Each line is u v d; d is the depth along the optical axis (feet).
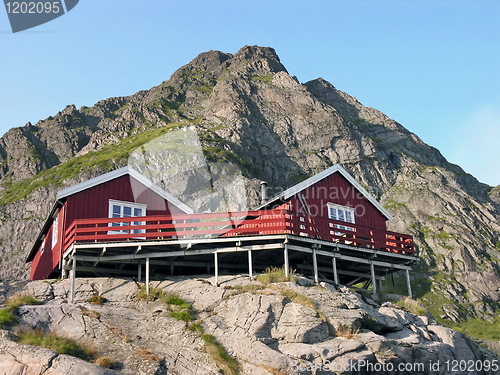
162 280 94.79
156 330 80.18
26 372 64.64
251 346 76.43
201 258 98.58
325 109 444.14
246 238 91.86
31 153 442.91
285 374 71.56
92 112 529.45
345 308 86.58
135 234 92.63
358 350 77.66
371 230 106.63
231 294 86.74
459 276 278.05
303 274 102.63
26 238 310.24
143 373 69.26
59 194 98.84
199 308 85.51
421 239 312.29
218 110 440.45
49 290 90.48
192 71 598.34
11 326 73.82
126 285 93.40
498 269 285.43
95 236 92.27
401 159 420.36
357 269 110.63
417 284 270.26
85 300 88.79
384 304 97.25
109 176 102.37
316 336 79.66
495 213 355.36
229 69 579.48
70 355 69.21
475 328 219.82
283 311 82.58
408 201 351.87
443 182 391.45
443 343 89.51
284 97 461.37
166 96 529.04
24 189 361.92
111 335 76.54
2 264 293.64
